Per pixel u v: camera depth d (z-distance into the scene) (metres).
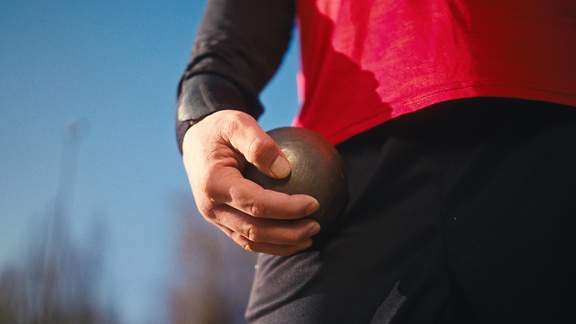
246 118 0.67
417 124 0.73
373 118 0.74
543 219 0.67
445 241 0.68
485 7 0.73
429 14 0.75
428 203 0.70
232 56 0.84
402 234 0.70
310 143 0.71
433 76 0.72
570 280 0.66
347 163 0.76
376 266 0.70
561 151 0.68
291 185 0.67
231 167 0.66
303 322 0.70
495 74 0.70
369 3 0.80
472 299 0.67
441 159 0.71
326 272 0.71
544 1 0.73
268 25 0.92
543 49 0.71
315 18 0.87
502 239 0.67
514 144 0.70
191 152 0.69
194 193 0.69
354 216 0.73
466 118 0.72
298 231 0.66
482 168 0.70
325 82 0.82
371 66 0.77
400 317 0.67
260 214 0.63
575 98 0.69
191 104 0.76
